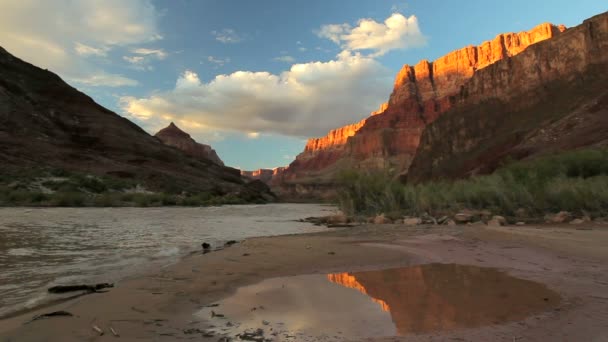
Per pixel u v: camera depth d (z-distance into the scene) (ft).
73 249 33.19
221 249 34.01
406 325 12.26
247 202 290.97
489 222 50.78
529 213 63.36
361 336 11.34
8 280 20.56
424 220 61.26
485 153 300.61
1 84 274.98
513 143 277.23
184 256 29.68
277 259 26.53
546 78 347.15
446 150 391.65
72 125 300.61
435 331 11.61
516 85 374.22
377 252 29.25
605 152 87.76
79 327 12.12
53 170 192.34
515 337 10.91
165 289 17.79
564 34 358.84
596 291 15.84
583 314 12.79
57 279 20.84
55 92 326.44
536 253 25.89
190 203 203.72
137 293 16.93
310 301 15.65
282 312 14.03
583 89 288.92
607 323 11.83
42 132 254.06
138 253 31.30
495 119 367.25
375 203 84.43
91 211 104.73
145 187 230.48
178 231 53.31
